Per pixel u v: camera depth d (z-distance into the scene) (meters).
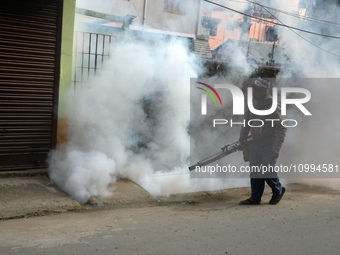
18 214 4.27
